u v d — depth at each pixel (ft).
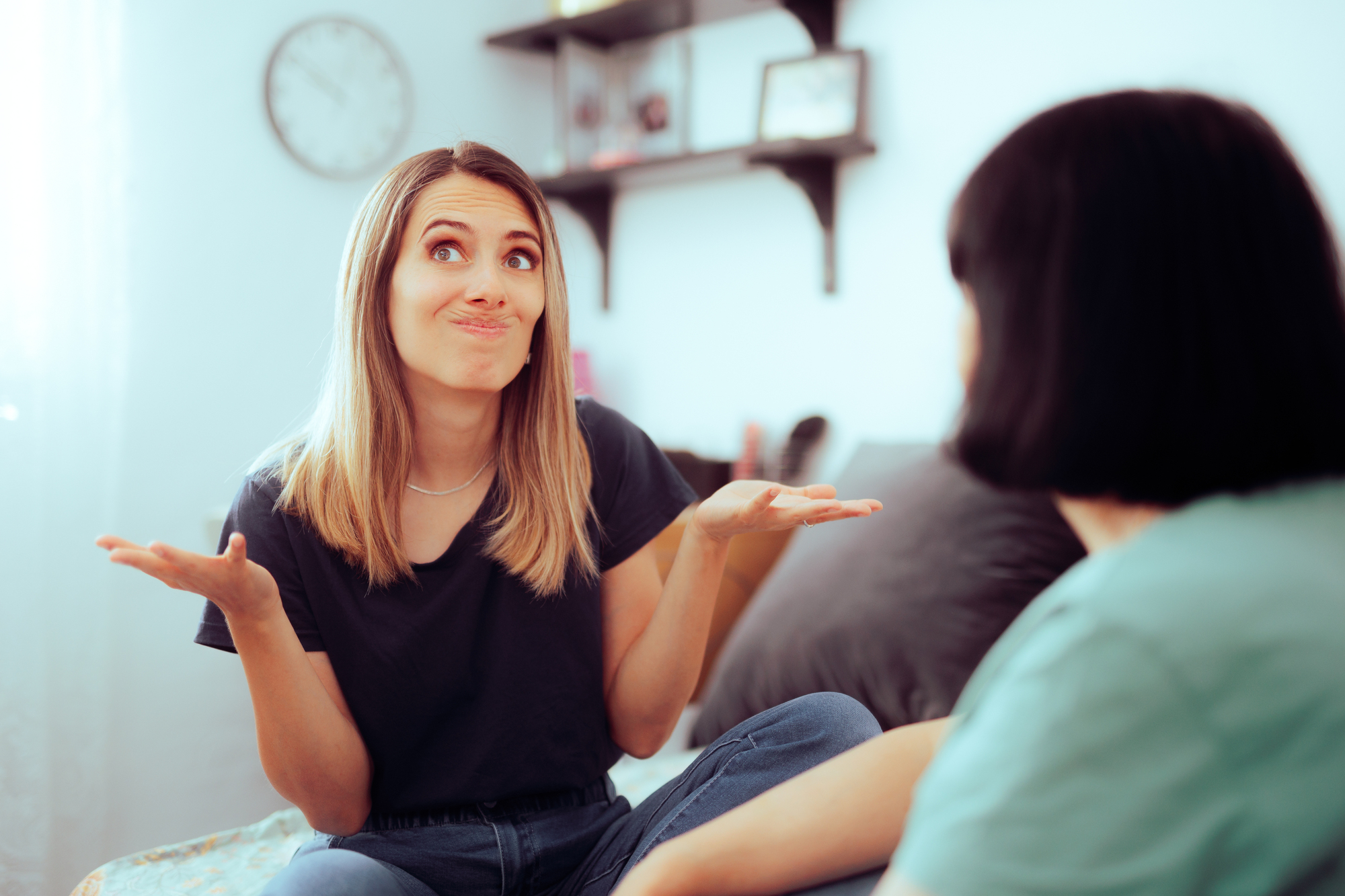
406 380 3.05
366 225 2.99
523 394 3.19
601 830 3.13
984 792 1.29
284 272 7.34
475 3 8.39
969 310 1.67
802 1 6.65
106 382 6.07
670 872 2.24
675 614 3.15
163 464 6.73
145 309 6.64
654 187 7.98
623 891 2.25
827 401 6.98
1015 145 1.55
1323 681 1.21
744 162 7.16
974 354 1.67
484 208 2.96
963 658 4.24
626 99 8.06
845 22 6.77
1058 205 1.46
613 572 3.38
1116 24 5.60
